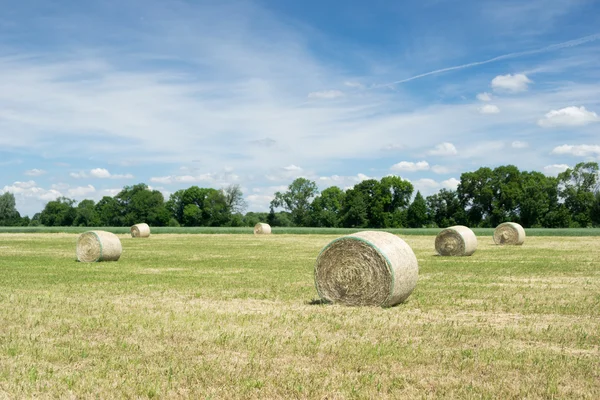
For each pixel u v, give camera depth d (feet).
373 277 46.09
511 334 34.88
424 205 381.60
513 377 26.20
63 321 38.45
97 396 23.90
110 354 30.07
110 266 81.66
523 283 59.88
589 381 25.61
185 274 70.03
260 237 200.44
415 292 53.36
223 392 24.22
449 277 65.57
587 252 107.86
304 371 27.07
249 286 57.93
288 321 38.65
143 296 50.65
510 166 361.71
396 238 48.85
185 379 25.86
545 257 95.71
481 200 360.48
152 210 449.06
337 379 25.88
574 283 59.62
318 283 48.26
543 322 38.83
